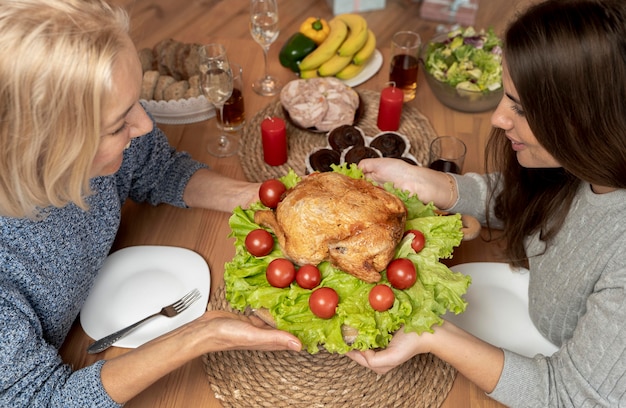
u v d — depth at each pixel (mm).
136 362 1098
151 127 1021
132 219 1559
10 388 1056
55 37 769
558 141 994
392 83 1788
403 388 1211
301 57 1997
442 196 1505
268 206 1331
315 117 1733
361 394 1201
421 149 1758
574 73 907
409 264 1150
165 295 1350
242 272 1205
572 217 1206
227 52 2143
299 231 1161
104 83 823
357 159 1610
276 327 1159
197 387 1225
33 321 1092
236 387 1215
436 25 2988
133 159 1463
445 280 1181
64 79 782
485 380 1155
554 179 1250
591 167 997
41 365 1096
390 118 1754
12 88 767
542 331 1336
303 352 1268
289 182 1368
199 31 2432
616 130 925
